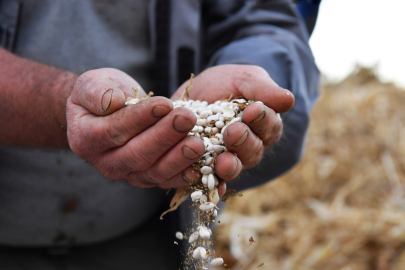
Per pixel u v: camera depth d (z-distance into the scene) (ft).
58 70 2.48
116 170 2.26
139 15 2.90
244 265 4.64
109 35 2.85
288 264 4.63
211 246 2.63
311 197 6.01
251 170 2.77
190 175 2.22
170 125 2.05
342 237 4.89
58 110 2.42
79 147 2.25
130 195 2.74
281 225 5.44
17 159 2.64
